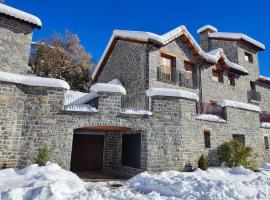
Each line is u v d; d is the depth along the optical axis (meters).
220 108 16.20
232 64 22.17
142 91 16.64
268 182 9.34
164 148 12.29
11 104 10.22
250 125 17.22
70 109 11.22
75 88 27.83
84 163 14.55
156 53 17.34
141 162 12.15
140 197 7.50
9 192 6.67
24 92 10.68
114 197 7.56
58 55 27.92
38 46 28.11
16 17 13.06
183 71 18.81
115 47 20.98
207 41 26.39
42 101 10.83
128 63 18.80
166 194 8.34
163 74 17.88
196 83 19.36
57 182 7.81
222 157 14.34
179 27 18.61
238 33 24.30
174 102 13.08
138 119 12.18
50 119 10.78
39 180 8.28
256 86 25.50
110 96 11.96
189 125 13.36
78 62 30.44
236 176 11.84
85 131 14.85
